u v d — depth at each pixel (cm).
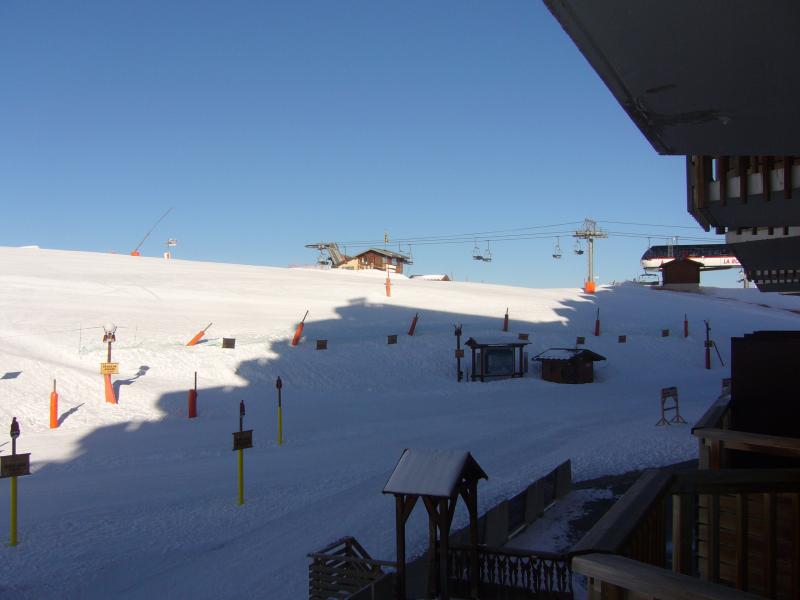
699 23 281
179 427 2198
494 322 4647
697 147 436
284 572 991
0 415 2056
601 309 5806
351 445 2019
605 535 363
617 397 3195
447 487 802
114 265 5706
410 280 7075
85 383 2480
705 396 3297
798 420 791
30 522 1223
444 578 816
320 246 10462
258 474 1639
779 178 756
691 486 506
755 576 614
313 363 3322
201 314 3922
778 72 318
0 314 3272
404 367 3538
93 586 940
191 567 1016
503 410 2752
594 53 322
